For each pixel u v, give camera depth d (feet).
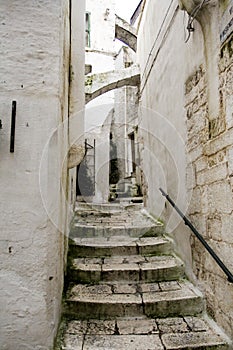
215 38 6.86
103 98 24.85
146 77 16.53
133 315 7.36
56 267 6.32
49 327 5.65
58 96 6.22
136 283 8.73
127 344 6.15
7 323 5.49
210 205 7.26
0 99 5.94
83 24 9.80
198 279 8.13
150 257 10.18
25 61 6.14
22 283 5.60
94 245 10.31
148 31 15.89
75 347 6.01
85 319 7.29
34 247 5.70
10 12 6.25
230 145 6.16
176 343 6.16
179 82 10.00
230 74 6.12
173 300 7.50
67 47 8.30
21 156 5.87
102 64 27.78
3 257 5.61
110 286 8.49
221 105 6.59
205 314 7.47
